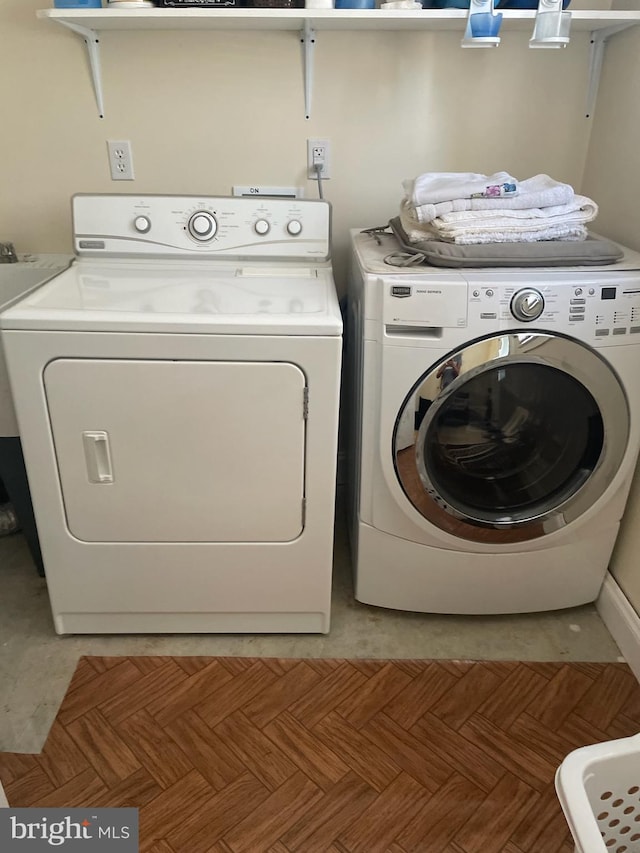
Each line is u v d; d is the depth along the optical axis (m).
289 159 1.99
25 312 1.36
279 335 1.37
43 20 1.83
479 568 1.68
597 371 1.46
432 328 1.44
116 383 1.40
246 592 1.63
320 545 1.58
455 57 1.89
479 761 1.41
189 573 1.60
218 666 1.63
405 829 1.28
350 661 1.65
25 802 1.31
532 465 1.62
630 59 1.73
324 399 1.43
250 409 1.43
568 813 0.94
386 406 1.48
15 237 2.06
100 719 1.49
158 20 1.70
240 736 1.46
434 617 1.79
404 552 1.67
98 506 1.52
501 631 1.75
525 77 1.92
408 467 1.52
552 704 1.54
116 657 1.65
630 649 1.64
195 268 1.75
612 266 1.49
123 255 1.79
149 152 1.98
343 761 1.41
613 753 1.05
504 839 1.26
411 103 1.94
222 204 1.77
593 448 1.57
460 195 1.52
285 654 1.66
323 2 1.65
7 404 1.64
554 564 1.70
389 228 1.96
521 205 1.52
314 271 1.75
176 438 1.46
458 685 1.59
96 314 1.36
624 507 1.66
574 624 1.77
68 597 1.63
